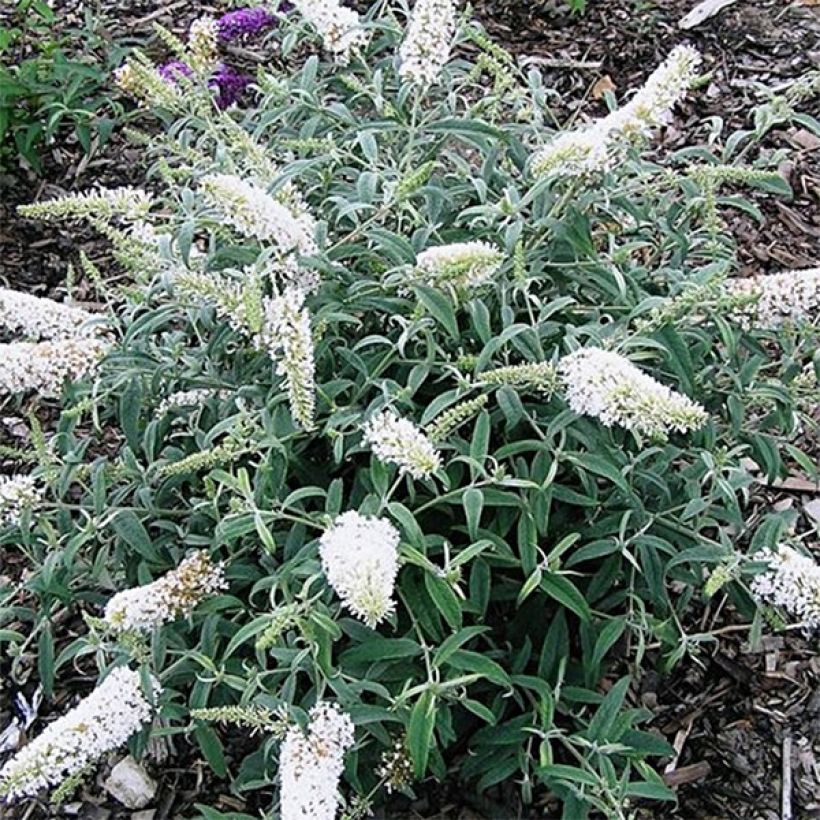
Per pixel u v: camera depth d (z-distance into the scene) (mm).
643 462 1120
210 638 1046
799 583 988
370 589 844
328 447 1141
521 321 1153
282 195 1100
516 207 1093
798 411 1263
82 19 2189
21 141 1899
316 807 864
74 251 1818
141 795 1161
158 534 1213
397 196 1074
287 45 1354
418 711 933
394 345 1065
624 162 1177
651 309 1070
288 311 950
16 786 915
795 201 1793
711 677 1233
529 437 1104
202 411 1188
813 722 1198
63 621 1312
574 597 1002
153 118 1988
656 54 2062
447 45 1160
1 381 1074
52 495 1288
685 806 1129
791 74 1990
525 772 1048
